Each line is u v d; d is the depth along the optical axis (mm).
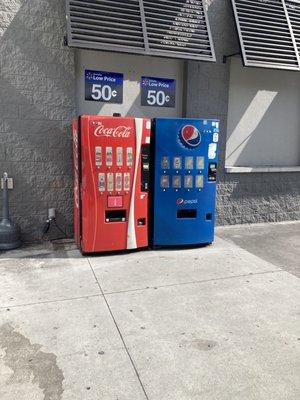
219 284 4125
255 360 2807
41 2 5051
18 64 5055
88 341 3006
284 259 4977
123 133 4797
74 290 3916
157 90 5988
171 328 3221
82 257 4914
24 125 5199
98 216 4848
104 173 4781
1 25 4914
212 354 2869
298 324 3320
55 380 2557
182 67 6086
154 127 5008
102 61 5617
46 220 5492
